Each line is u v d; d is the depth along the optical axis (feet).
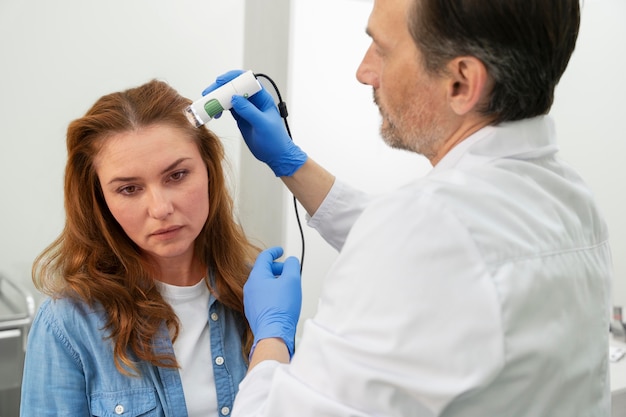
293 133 7.76
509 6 2.04
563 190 2.43
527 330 2.05
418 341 1.95
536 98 2.27
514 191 2.22
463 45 2.12
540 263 2.11
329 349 2.06
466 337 1.94
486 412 2.07
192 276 3.65
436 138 2.41
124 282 3.42
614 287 7.43
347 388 1.99
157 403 3.33
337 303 2.14
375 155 8.29
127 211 3.14
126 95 3.31
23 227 7.07
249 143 3.63
